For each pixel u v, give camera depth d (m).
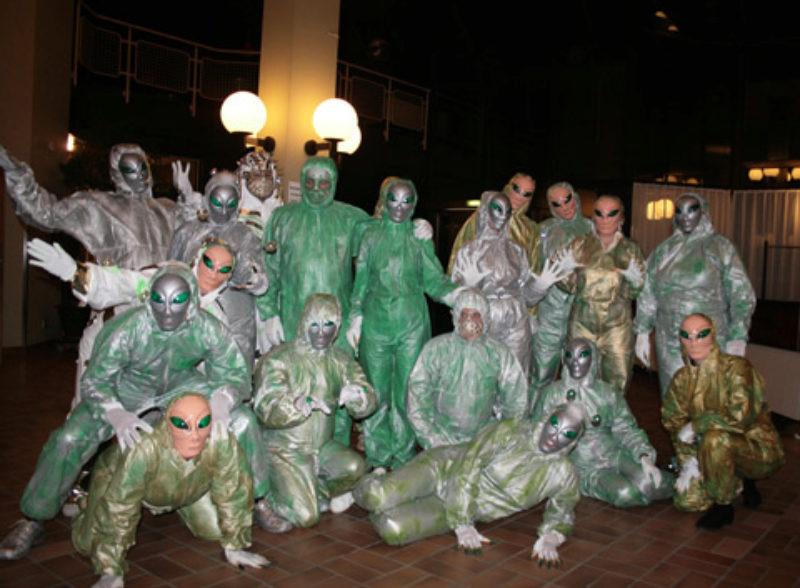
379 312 5.30
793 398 7.63
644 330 6.14
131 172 4.93
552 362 6.37
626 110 15.20
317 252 5.32
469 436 4.95
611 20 14.88
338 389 4.62
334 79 7.92
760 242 13.43
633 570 3.96
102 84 12.59
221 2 14.73
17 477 4.95
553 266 5.52
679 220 5.85
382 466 5.46
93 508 3.58
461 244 6.07
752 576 3.94
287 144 7.60
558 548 4.25
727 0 14.14
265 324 5.43
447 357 4.81
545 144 16.55
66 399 7.35
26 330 10.78
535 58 16.12
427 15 15.64
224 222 5.01
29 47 10.35
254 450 4.16
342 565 3.87
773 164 15.47
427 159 15.69
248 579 3.65
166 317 3.59
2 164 4.39
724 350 5.84
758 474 4.82
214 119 13.76
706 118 15.80
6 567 3.68
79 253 11.26
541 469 4.21
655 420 7.77
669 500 5.23
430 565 3.91
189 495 3.71
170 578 3.63
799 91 15.40
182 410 3.38
